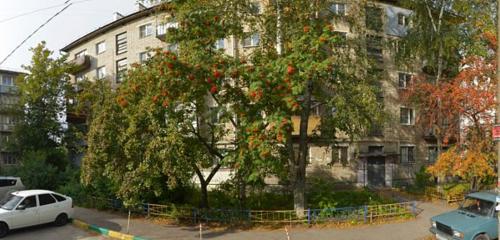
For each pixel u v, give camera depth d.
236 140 13.68
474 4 19.83
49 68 29.91
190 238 12.15
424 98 18.86
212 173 15.48
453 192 19.14
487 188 18.75
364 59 14.14
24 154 27.16
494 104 15.03
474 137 16.56
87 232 13.72
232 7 13.54
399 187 24.91
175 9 13.67
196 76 11.19
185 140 13.32
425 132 28.36
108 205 17.42
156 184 13.69
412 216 14.56
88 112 20.50
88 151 14.04
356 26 14.52
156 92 11.94
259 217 13.84
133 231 13.20
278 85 10.90
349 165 25.14
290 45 12.36
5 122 41.94
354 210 14.02
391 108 26.80
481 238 9.98
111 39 33.47
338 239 11.71
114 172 13.77
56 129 29.95
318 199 15.62
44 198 14.38
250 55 13.92
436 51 21.72
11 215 13.17
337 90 13.61
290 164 14.51
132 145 12.93
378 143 26.47
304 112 14.41
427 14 21.33
